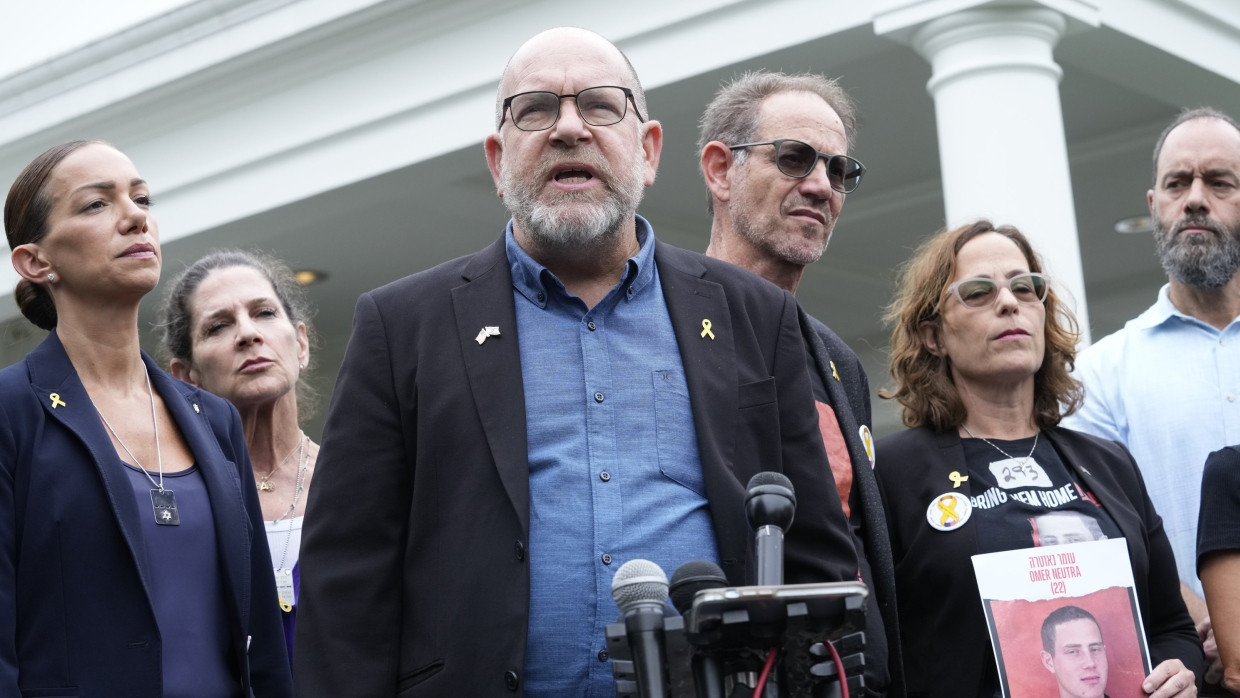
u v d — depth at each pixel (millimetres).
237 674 3029
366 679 2602
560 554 2619
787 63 6719
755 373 2871
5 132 8828
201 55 7984
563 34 2961
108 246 3010
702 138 4109
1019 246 3791
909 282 3855
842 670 2012
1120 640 3252
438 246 9992
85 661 2742
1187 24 6828
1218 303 4324
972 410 3686
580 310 2850
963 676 3326
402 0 7320
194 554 2988
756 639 1970
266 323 4340
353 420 2762
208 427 3221
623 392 2770
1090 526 3443
